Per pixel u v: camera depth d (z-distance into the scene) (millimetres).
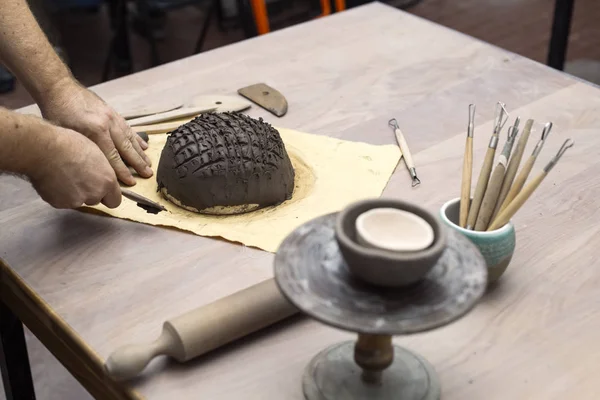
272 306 939
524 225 1157
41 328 1069
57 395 1843
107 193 1146
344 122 1442
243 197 1181
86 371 982
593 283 1046
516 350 938
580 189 1241
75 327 971
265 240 1120
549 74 1613
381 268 728
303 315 994
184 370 909
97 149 1145
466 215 1034
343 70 1635
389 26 1840
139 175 1286
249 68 1646
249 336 960
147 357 879
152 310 999
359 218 774
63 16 3643
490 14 3744
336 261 792
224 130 1190
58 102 1259
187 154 1175
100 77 3197
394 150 1346
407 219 775
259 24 2193
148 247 1118
